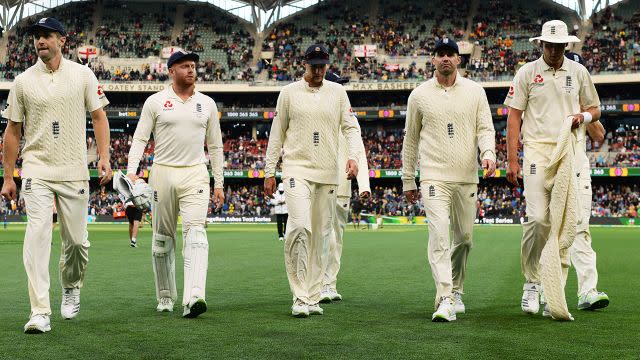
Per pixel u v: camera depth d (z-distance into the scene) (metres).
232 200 51.09
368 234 27.08
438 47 6.72
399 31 55.00
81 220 6.20
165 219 6.85
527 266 6.73
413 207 46.12
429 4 56.41
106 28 55.72
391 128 53.44
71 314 6.37
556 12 54.28
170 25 57.12
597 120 7.02
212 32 56.91
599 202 46.75
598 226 40.34
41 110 6.00
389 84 49.72
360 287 9.01
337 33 55.56
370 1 57.34
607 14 52.22
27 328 5.57
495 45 52.53
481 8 55.47
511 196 47.12
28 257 5.79
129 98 52.97
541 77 6.72
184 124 6.75
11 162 6.14
